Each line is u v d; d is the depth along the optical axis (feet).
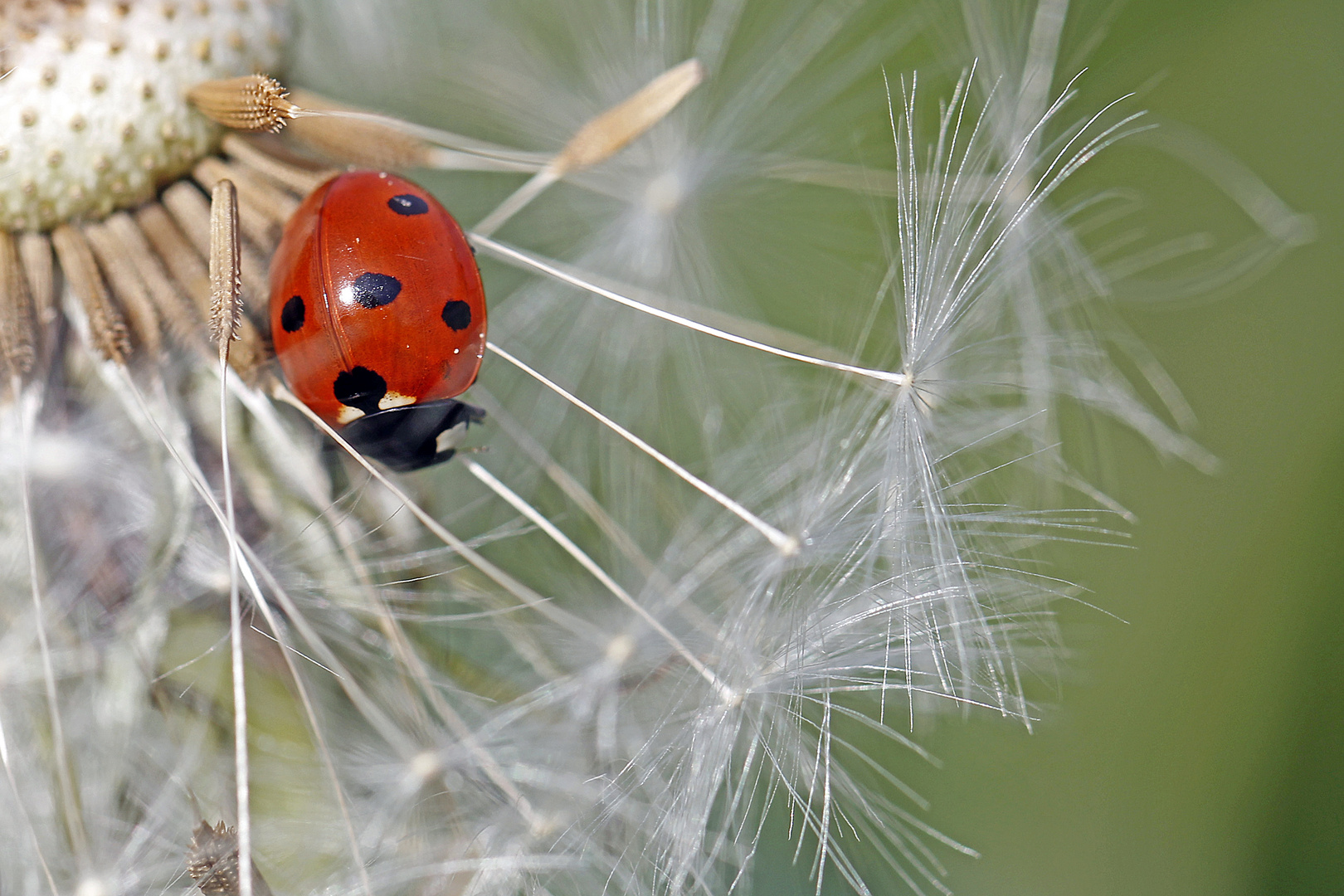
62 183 0.37
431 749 0.37
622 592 0.38
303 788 0.37
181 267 0.37
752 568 0.39
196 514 0.37
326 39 0.39
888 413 0.38
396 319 0.36
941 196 0.39
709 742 0.38
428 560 0.37
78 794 0.37
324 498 0.37
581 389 0.40
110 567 0.37
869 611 0.38
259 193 0.37
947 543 0.38
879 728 0.39
